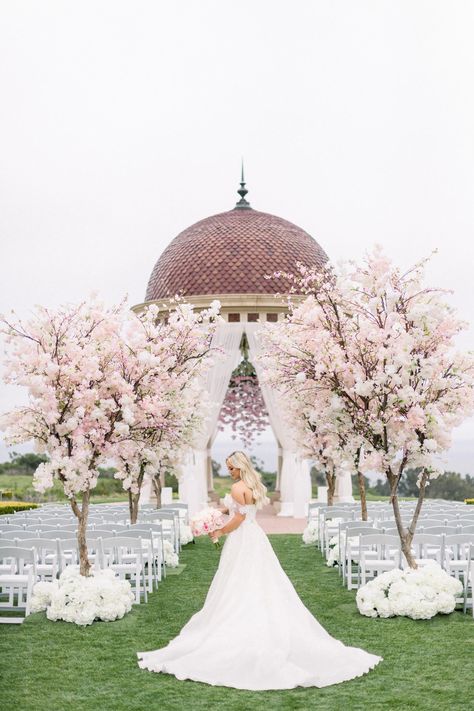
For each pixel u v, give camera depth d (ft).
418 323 32.19
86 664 23.93
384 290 33.04
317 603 34.01
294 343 38.24
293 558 49.14
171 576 42.78
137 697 20.27
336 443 44.73
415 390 32.40
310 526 56.39
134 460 42.11
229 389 103.91
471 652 24.85
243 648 22.22
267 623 23.04
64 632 28.53
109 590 30.89
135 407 35.06
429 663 23.54
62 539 34.09
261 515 83.56
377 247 33.73
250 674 21.63
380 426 33.06
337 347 34.63
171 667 22.58
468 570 31.50
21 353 33.32
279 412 81.20
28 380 31.94
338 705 19.35
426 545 38.83
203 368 46.06
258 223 94.68
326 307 36.70
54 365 32.12
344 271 34.14
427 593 30.48
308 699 19.93
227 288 88.58
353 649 24.03
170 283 92.22
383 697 20.04
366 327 33.22
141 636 27.84
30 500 108.47
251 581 24.00
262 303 84.64
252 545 24.57
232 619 23.34
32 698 20.33
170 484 115.24
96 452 35.09
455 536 33.24
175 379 41.78
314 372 36.22
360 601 31.30
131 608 32.89
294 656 22.47
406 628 28.55
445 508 54.03
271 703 19.57
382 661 23.88
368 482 142.41
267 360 43.68
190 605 33.94
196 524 24.67
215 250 91.09
